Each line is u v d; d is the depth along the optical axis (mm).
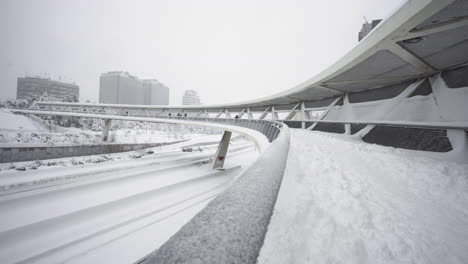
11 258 9969
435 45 9781
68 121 70062
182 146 54344
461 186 5086
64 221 13148
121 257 10094
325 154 6984
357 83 17516
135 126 92938
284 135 5535
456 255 1957
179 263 496
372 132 14719
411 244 2000
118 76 182750
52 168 23250
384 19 9047
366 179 4484
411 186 4820
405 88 14930
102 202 15734
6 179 18656
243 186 1373
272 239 1639
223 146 30219
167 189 19625
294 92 23531
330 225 2037
